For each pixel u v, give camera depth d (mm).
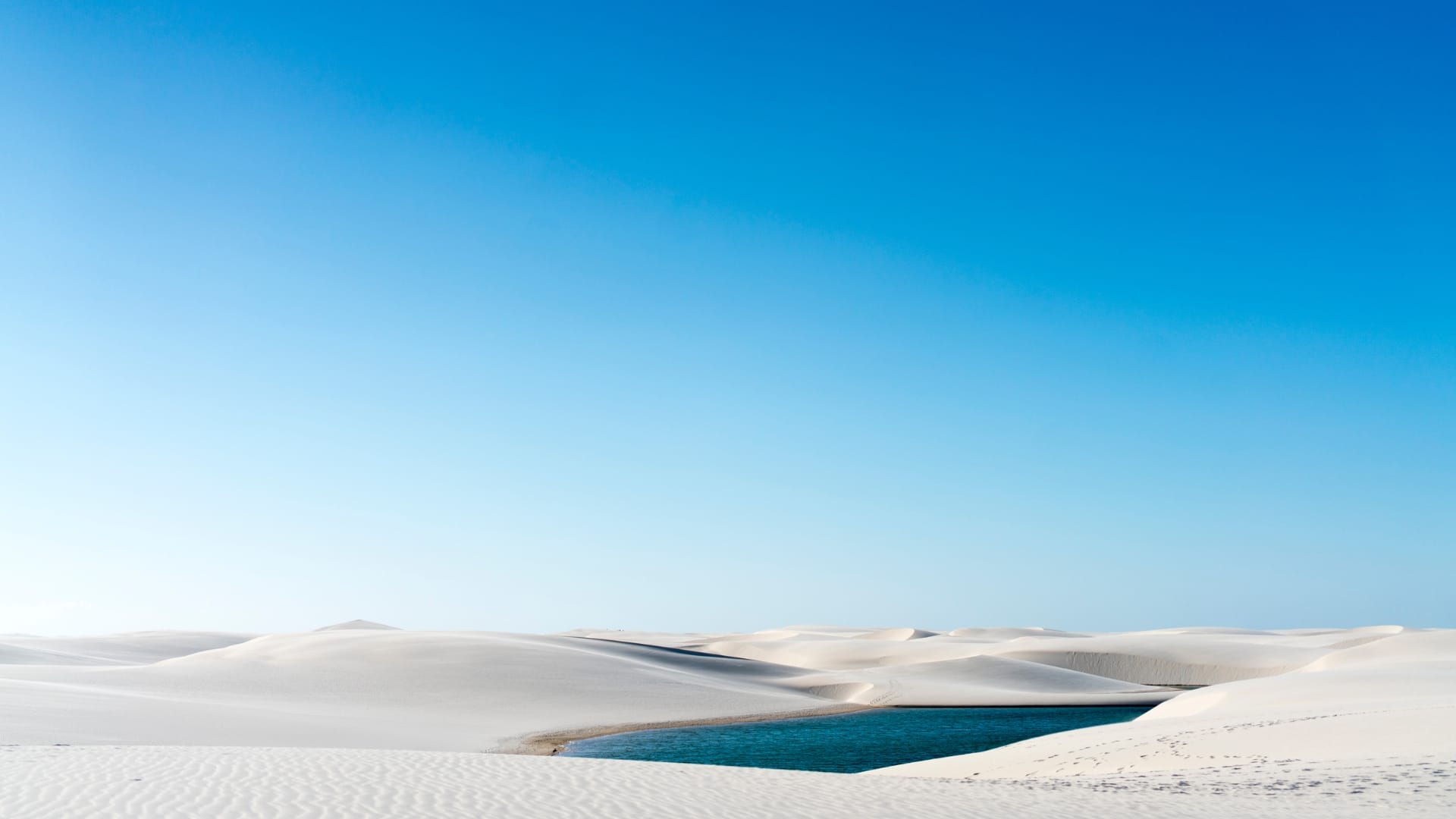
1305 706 33656
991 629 190000
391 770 16922
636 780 16953
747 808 14477
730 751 43438
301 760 17781
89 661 109375
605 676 69562
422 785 15430
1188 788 17141
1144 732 29797
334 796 14156
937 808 14797
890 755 42125
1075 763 25453
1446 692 35188
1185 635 131250
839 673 93250
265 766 16781
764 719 60594
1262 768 19484
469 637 82312
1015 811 14500
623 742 46812
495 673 65375
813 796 15781
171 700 44031
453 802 14148
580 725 52094
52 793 13781
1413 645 78000
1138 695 84062
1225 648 115562
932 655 117812
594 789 15789
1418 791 15227
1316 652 113250
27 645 116812
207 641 146875
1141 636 128875
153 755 17859
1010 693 81562
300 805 13422
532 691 61531
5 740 27281
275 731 37781
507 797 14703
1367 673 43750
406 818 12938
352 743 37500
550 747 43781
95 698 40562
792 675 95125
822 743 46656
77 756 17484
